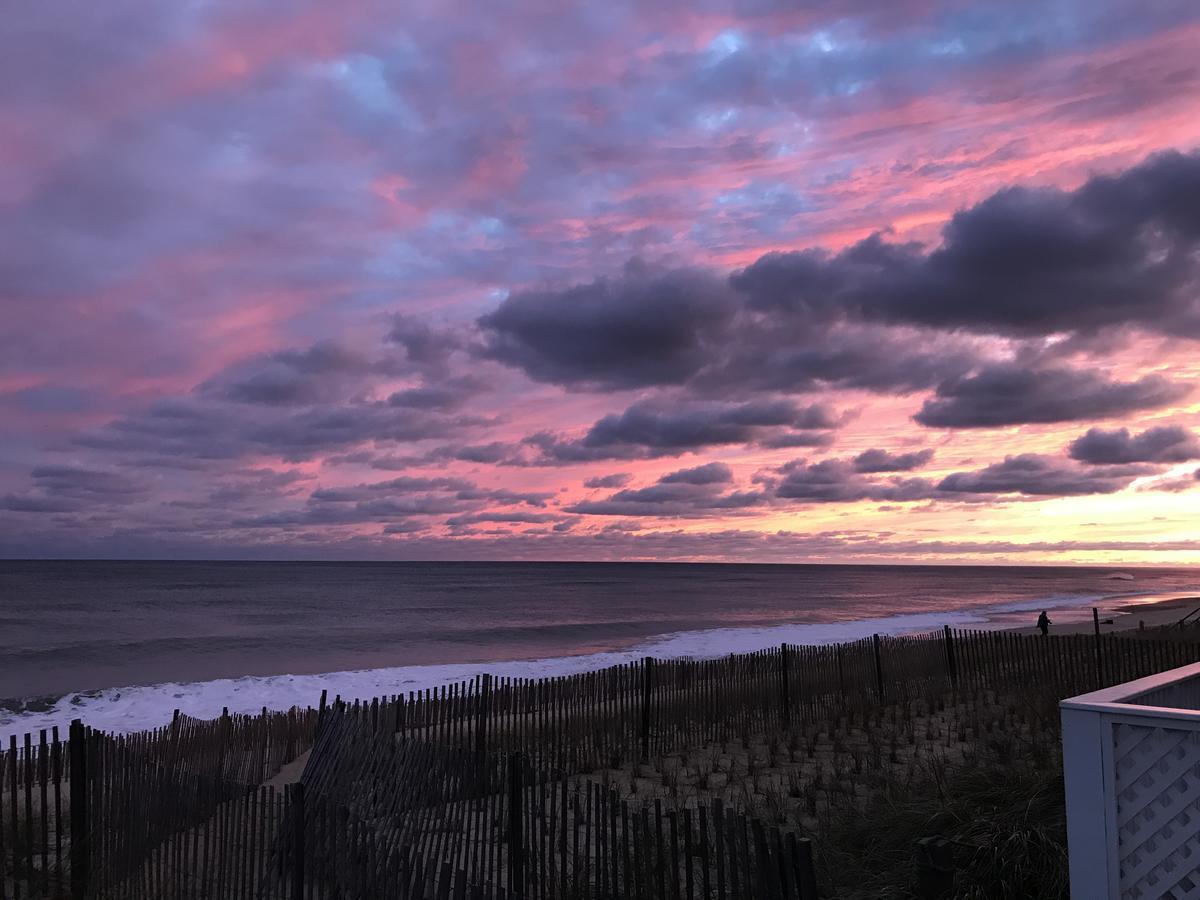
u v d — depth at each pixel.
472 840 5.86
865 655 15.39
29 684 32.47
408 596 99.00
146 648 45.50
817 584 151.00
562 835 5.49
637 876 5.07
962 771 7.45
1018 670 15.25
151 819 6.83
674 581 159.38
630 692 12.38
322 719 9.13
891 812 6.80
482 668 30.94
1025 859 5.25
